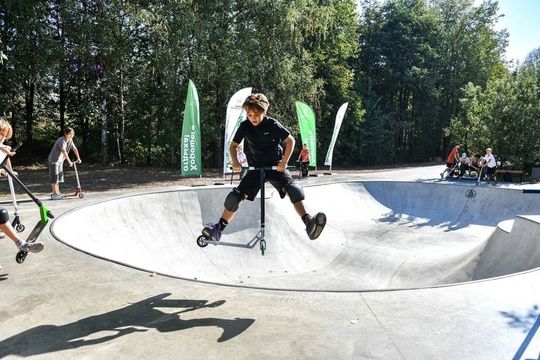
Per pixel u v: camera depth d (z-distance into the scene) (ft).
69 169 67.82
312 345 8.93
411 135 133.18
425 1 137.39
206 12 65.26
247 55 66.64
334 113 102.89
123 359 8.22
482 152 72.08
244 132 11.52
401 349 8.86
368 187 50.67
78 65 71.31
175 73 65.26
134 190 39.06
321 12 75.51
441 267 29.89
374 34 122.01
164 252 27.37
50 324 9.80
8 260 15.05
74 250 16.38
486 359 8.53
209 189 34.01
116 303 11.13
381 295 12.00
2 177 52.90
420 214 47.11
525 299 11.86
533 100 65.36
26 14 56.44
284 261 31.60
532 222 23.75
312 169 88.74
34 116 85.71
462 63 137.39
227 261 29.55
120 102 75.97
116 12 64.75
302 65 75.25
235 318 10.25
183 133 41.88
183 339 9.10
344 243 36.96
